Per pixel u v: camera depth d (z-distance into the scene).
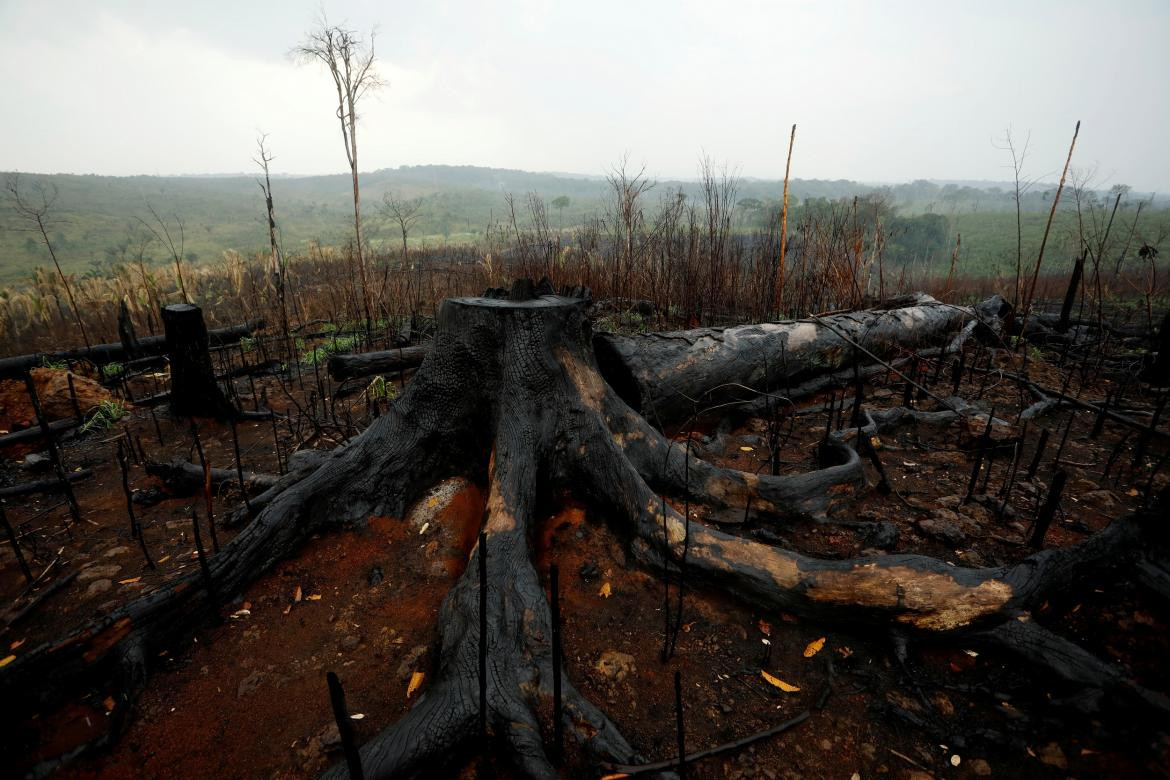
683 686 1.99
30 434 4.17
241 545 2.50
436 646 2.08
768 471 3.54
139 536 2.91
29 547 2.87
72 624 2.29
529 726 1.73
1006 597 2.04
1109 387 5.09
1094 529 2.74
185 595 2.23
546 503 2.81
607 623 2.26
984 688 1.92
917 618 2.07
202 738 1.82
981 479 3.32
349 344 7.18
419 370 3.10
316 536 2.78
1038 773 1.64
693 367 4.08
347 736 1.17
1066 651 1.87
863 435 3.36
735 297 7.50
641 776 1.63
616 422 3.04
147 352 7.24
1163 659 1.85
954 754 1.73
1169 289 12.09
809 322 4.96
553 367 2.90
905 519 2.92
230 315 11.36
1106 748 1.66
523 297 3.27
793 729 1.83
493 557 2.27
